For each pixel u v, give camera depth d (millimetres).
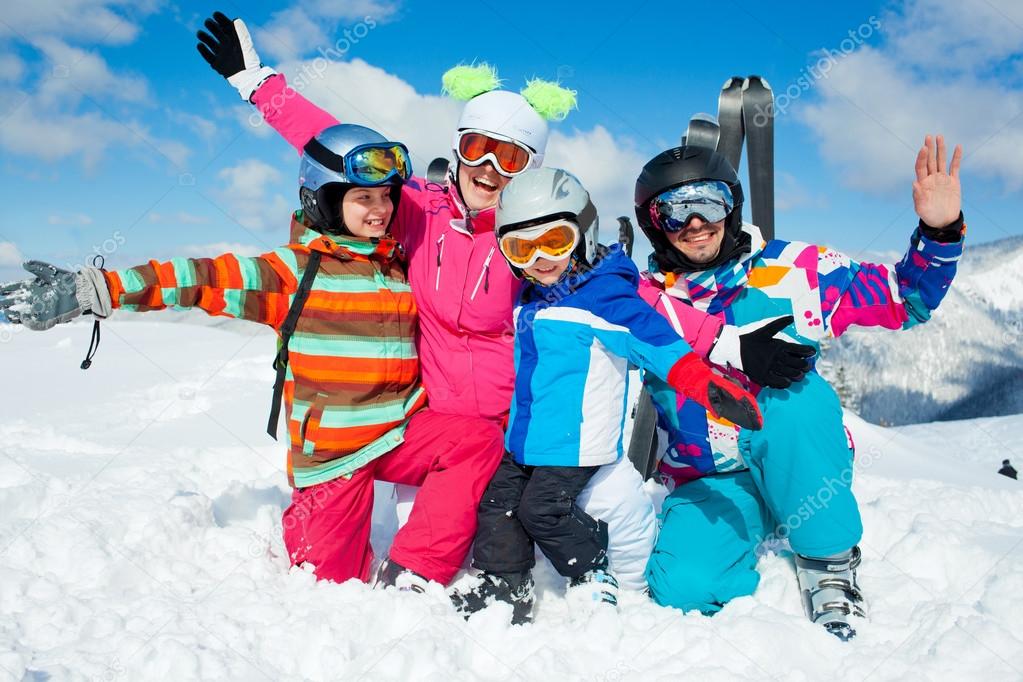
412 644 2043
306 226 2824
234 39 3150
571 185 2438
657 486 3592
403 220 2873
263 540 2801
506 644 2201
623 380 2535
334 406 2625
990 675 1957
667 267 2688
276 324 2664
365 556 2742
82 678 1909
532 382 2498
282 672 2029
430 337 2816
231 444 4484
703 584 2445
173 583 2467
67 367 7719
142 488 3191
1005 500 3574
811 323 2578
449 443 2615
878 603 2459
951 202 2369
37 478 3449
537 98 2846
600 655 2127
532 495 2445
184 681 1918
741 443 2588
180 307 2479
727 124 3488
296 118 3119
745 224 2629
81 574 2469
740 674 2016
